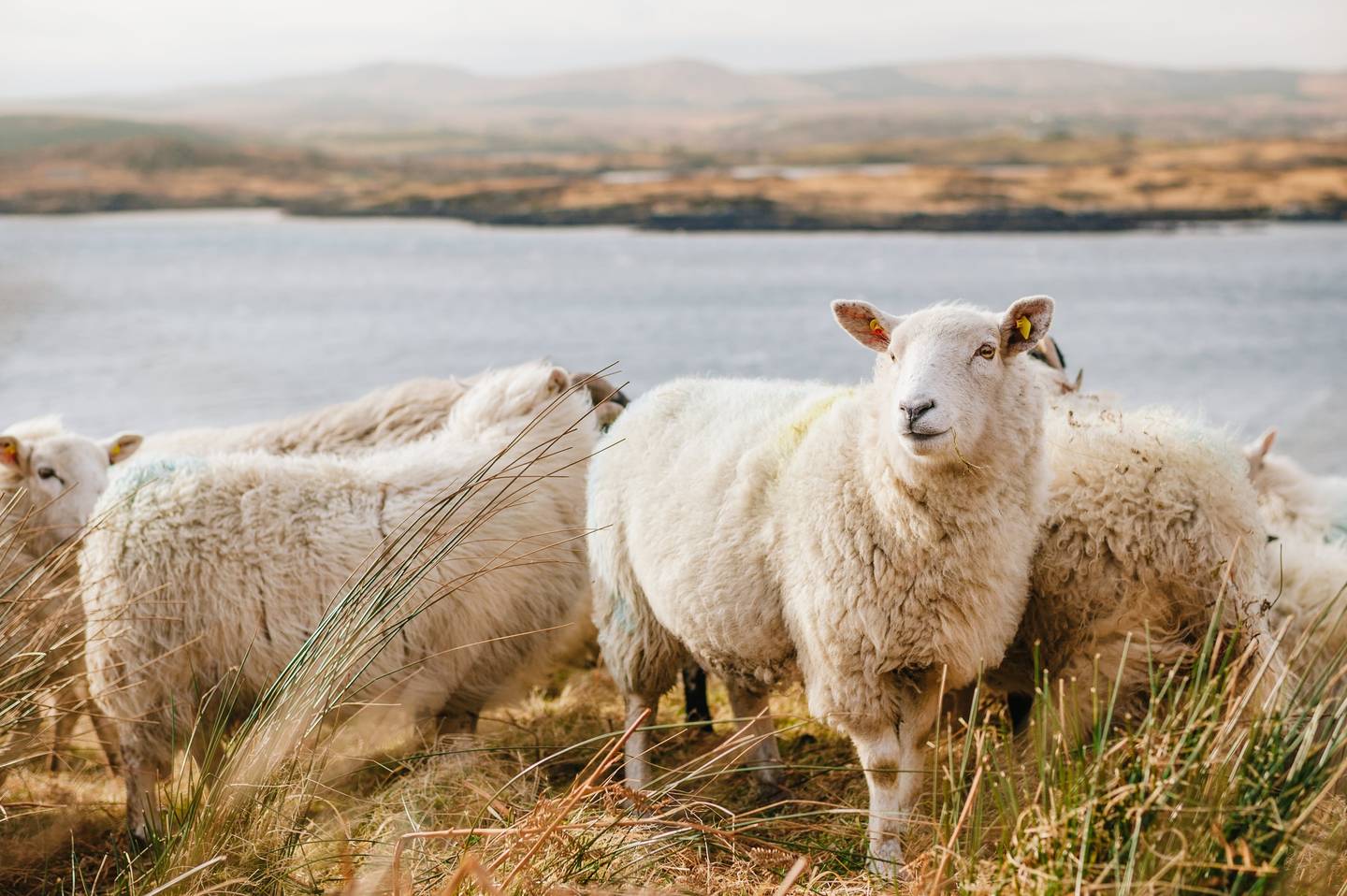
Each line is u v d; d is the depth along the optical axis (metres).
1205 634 4.22
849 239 114.12
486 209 170.00
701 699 6.10
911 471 3.91
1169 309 48.19
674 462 4.89
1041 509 4.21
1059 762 3.48
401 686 5.07
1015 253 90.88
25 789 5.12
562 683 6.95
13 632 4.48
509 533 5.38
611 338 38.38
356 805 4.62
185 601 4.80
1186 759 3.14
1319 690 3.48
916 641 4.09
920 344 4.04
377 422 7.15
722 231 130.62
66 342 36.69
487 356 33.38
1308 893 3.09
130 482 4.97
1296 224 131.25
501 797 4.64
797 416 4.60
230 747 4.15
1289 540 5.56
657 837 3.65
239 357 33.00
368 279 71.31
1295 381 26.31
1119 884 2.87
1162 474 4.26
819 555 4.18
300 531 4.98
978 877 3.24
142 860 4.21
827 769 4.68
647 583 4.88
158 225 160.25
